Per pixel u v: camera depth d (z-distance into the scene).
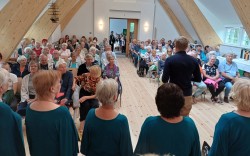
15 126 1.49
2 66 3.83
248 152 1.36
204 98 5.50
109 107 1.57
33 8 5.02
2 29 4.87
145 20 12.78
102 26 12.53
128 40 13.23
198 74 2.70
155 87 6.52
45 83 1.46
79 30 12.52
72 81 3.69
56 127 1.47
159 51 8.55
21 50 7.07
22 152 1.55
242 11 4.89
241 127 1.34
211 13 8.75
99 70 3.57
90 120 1.57
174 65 2.58
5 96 3.26
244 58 7.55
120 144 1.56
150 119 1.38
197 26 8.83
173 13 11.75
